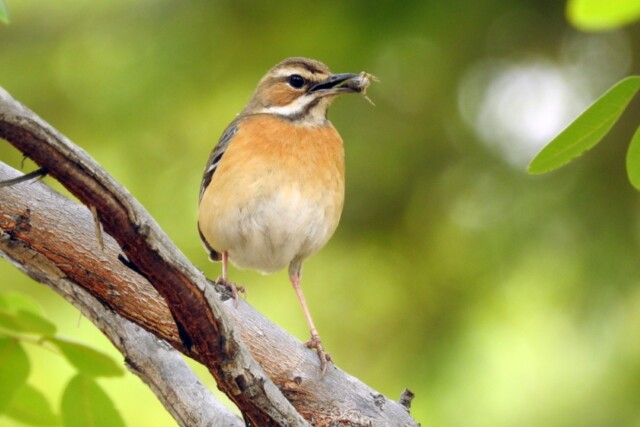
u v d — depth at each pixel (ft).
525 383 44.78
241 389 23.59
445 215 44.93
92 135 46.75
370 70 44.45
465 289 44.86
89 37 46.57
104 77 46.26
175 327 25.58
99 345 45.55
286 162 33.42
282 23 45.21
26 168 47.42
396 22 43.83
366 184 45.09
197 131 47.60
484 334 45.65
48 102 46.68
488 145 44.91
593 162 43.19
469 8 43.88
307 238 34.06
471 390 44.27
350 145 45.09
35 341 24.43
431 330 44.93
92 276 25.58
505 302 44.98
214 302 22.65
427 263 45.55
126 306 25.66
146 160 47.52
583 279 43.29
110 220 21.48
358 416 26.78
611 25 21.33
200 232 37.93
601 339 43.68
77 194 21.29
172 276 22.07
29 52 46.83
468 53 44.86
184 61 45.57
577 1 21.25
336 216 34.58
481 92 45.14
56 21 46.98
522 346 45.42
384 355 45.09
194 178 47.37
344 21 44.29
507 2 44.14
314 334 28.25
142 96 45.80
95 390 24.63
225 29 45.47
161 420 45.42
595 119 21.04
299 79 35.58
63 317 45.62
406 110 45.24
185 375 26.35
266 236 33.65
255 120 34.71
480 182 44.70
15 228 25.26
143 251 21.79
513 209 44.11
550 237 43.52
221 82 46.09
